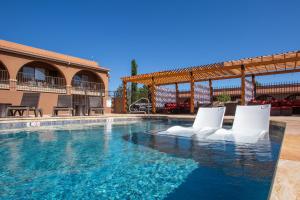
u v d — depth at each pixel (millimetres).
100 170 3020
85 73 19438
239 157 3605
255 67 13148
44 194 2258
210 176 2707
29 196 2213
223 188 2330
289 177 1384
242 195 2150
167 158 3615
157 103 16609
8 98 13695
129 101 17344
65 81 16734
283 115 10461
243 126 6316
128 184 2502
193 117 10148
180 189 2334
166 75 14273
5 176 2797
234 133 5957
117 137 5953
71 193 2273
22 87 14375
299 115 10797
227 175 2740
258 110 6363
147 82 17812
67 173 2904
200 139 5355
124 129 7898
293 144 2477
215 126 6852
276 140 5086
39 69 16609
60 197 2182
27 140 5500
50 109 15758
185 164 3244
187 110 15297
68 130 7566
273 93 18578
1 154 3984
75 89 17469
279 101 12047
